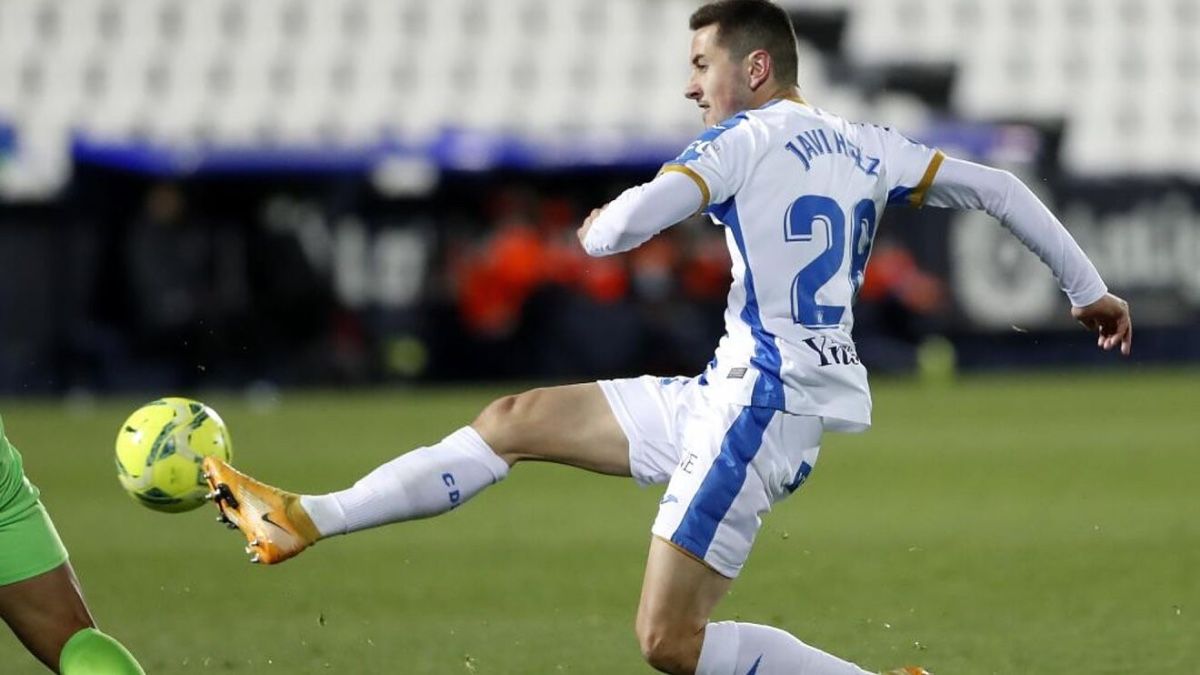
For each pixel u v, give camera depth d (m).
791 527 39.12
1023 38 101.69
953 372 83.44
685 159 18.17
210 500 19.67
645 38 98.50
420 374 81.81
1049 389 77.00
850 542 36.59
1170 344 83.75
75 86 97.88
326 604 29.73
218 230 80.81
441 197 81.69
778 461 18.34
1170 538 36.19
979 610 28.19
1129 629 26.16
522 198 81.19
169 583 32.34
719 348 18.94
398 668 23.92
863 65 94.56
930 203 19.72
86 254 79.00
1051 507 41.75
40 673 23.59
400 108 96.06
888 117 89.44
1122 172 89.75
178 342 79.75
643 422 19.17
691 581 18.20
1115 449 54.25
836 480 48.47
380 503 18.77
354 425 63.41
